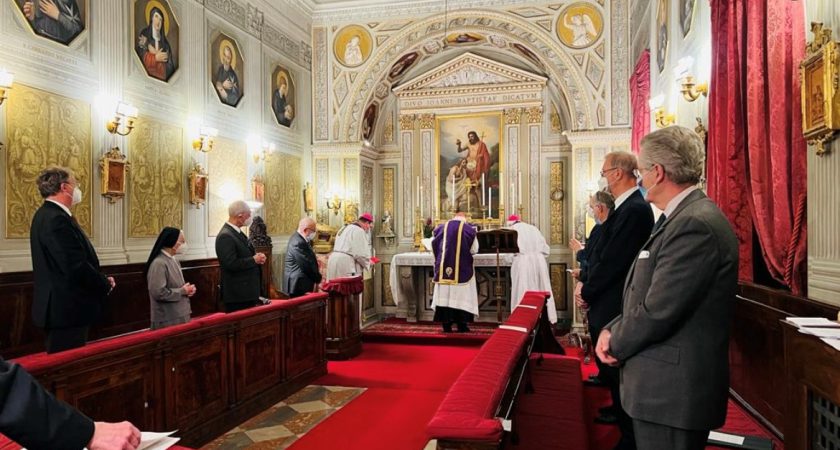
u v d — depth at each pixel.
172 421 3.68
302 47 10.25
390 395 5.32
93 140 5.86
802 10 3.07
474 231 8.27
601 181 5.04
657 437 1.84
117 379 3.23
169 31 7.00
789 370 2.11
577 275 4.31
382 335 8.13
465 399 2.04
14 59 5.05
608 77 9.27
